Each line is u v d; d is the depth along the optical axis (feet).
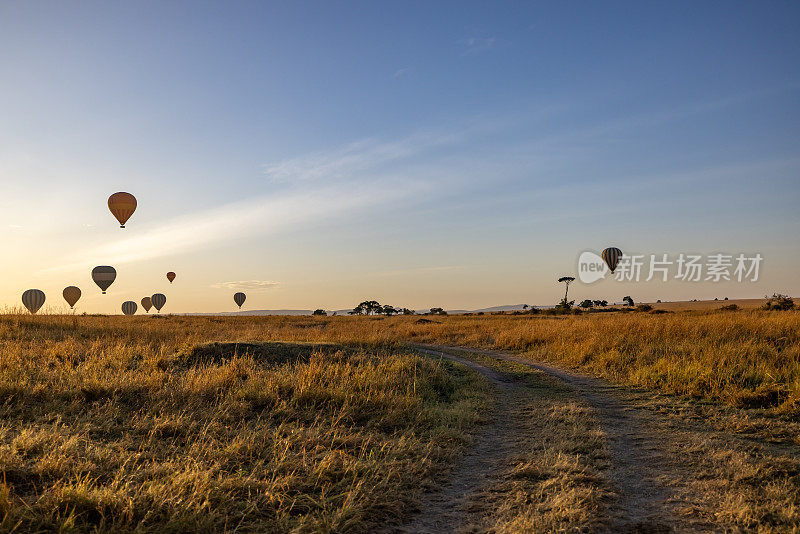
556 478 20.25
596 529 16.02
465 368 51.19
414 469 21.53
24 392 29.63
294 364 45.57
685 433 27.12
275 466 20.62
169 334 70.54
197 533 15.07
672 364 41.63
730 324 56.44
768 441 25.32
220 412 28.63
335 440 24.84
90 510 15.74
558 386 42.32
